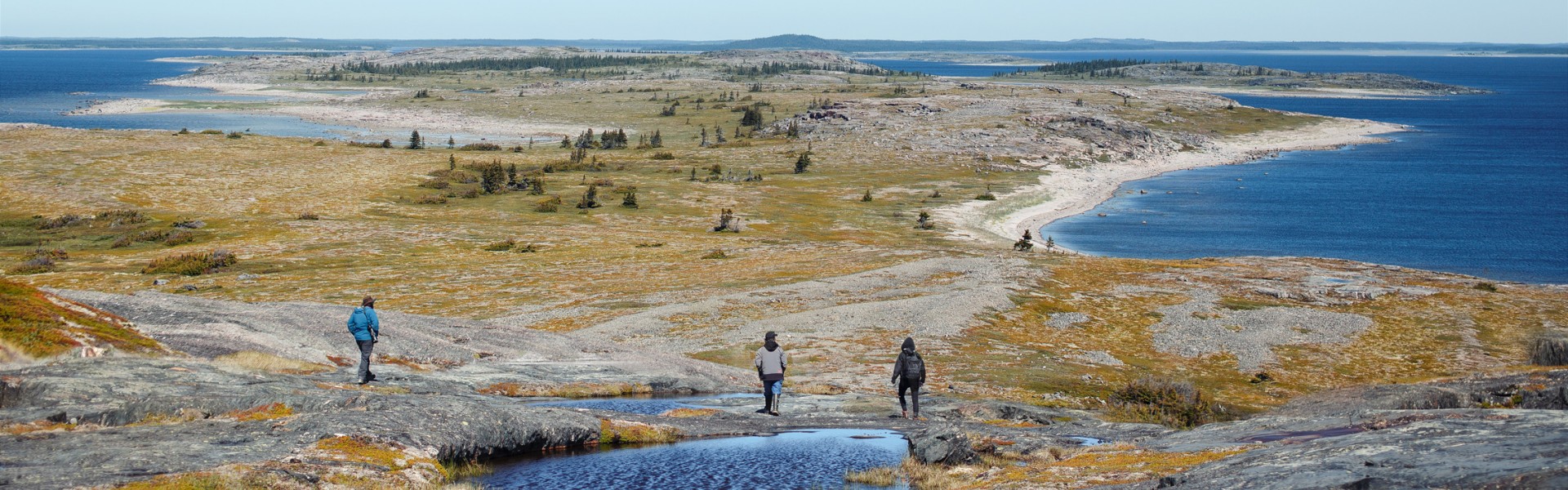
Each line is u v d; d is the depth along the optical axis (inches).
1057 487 590.2
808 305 2175.2
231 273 2842.0
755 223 4173.2
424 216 4212.6
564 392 1128.2
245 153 6146.7
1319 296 2449.6
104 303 1241.4
